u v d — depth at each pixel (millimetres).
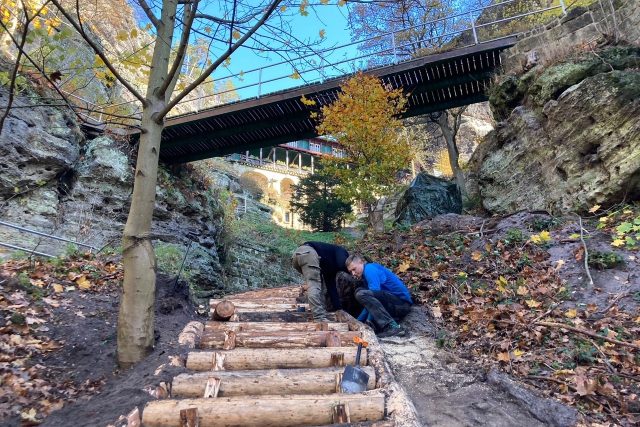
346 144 10320
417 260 6180
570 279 4504
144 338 3201
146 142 3424
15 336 3338
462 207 10992
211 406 2455
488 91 9914
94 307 4242
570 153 6688
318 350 3332
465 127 26031
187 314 4453
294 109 12055
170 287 4738
